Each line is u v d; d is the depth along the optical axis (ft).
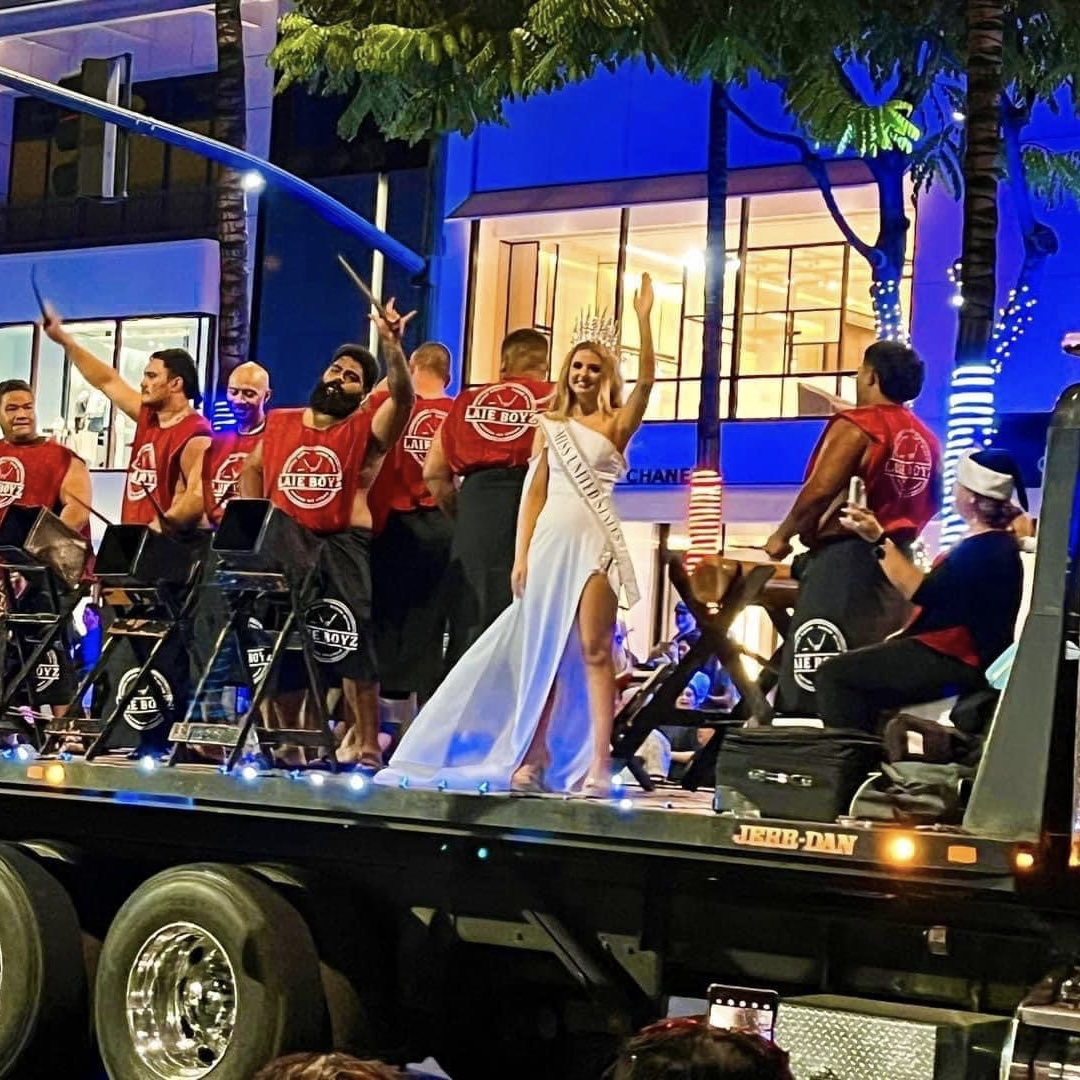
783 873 22.41
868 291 77.46
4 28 102.12
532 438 28.99
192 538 31.65
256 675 29.22
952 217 74.23
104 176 52.47
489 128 86.89
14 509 32.09
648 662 28.78
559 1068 27.37
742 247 80.84
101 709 31.07
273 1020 24.79
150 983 25.86
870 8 53.83
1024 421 68.18
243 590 27.91
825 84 53.21
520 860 24.88
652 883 24.14
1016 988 22.17
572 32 50.34
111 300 97.96
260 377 31.94
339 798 25.17
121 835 28.07
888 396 27.14
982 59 48.03
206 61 97.14
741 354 81.15
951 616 23.85
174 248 96.22
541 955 26.18
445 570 29.89
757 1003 22.50
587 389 26.50
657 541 80.48
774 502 78.89
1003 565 23.88
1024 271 64.95
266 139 93.30
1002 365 69.36
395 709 32.50
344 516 29.12
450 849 25.32
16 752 29.50
